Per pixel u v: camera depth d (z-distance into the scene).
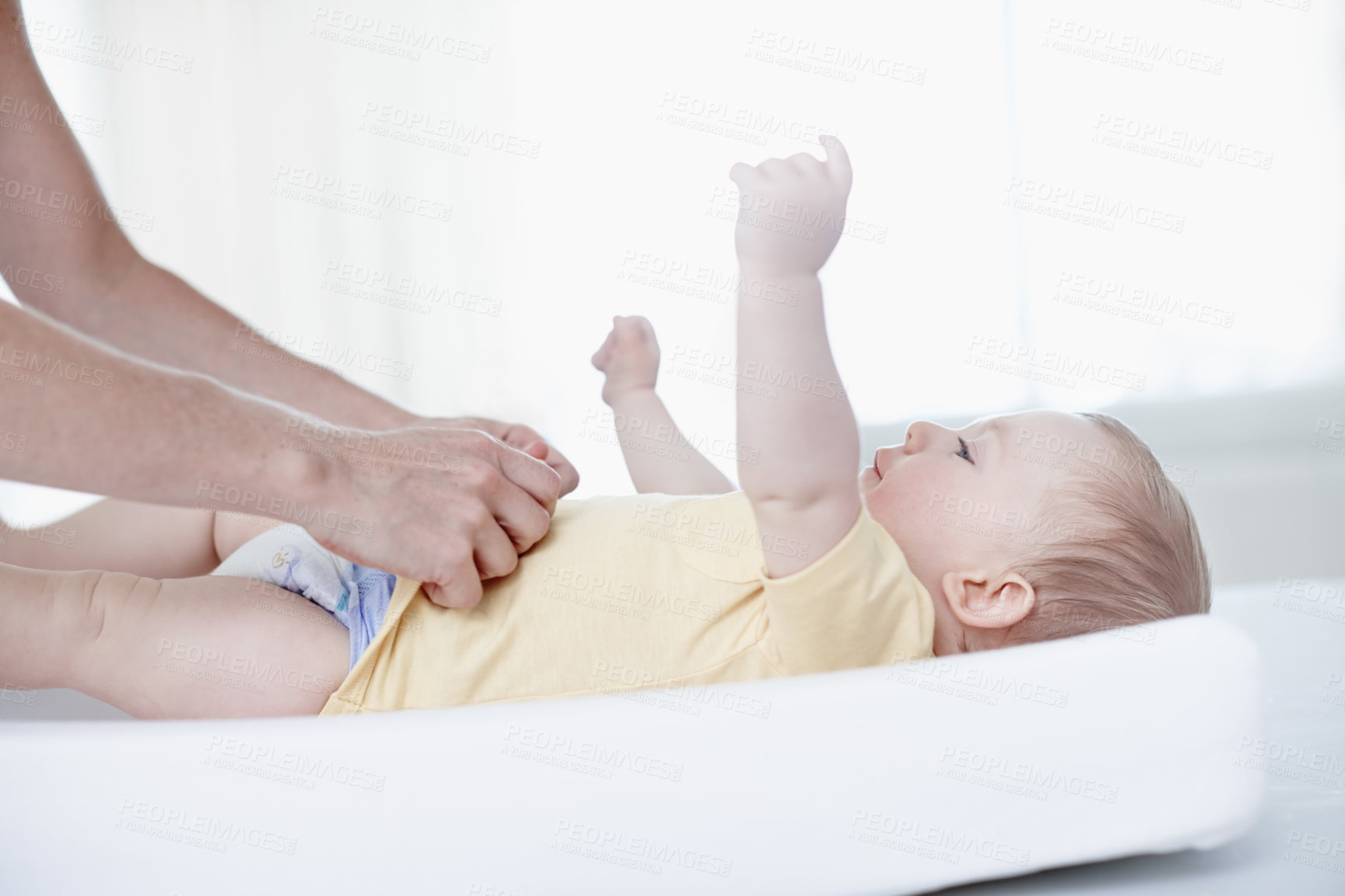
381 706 0.80
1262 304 3.15
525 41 3.73
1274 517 2.94
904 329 3.38
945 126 3.38
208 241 3.85
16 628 0.80
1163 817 0.67
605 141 3.70
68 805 0.62
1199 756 0.67
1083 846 0.67
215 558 1.11
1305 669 1.11
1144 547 0.96
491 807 0.63
